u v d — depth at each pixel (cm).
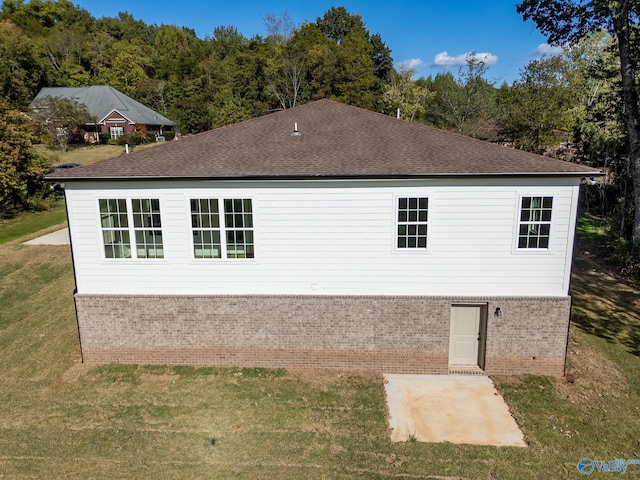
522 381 1091
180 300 1138
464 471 793
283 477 780
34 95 6775
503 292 1092
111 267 1130
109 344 1170
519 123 3666
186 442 874
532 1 2203
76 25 10094
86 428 917
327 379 1104
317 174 1030
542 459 822
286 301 1124
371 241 1088
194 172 1060
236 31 11394
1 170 3011
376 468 802
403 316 1115
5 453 840
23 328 1416
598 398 1015
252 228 1098
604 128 2947
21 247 2342
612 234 2530
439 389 1060
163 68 8556
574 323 1433
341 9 8388
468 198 1048
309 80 6525
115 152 5256
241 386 1072
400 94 5653
